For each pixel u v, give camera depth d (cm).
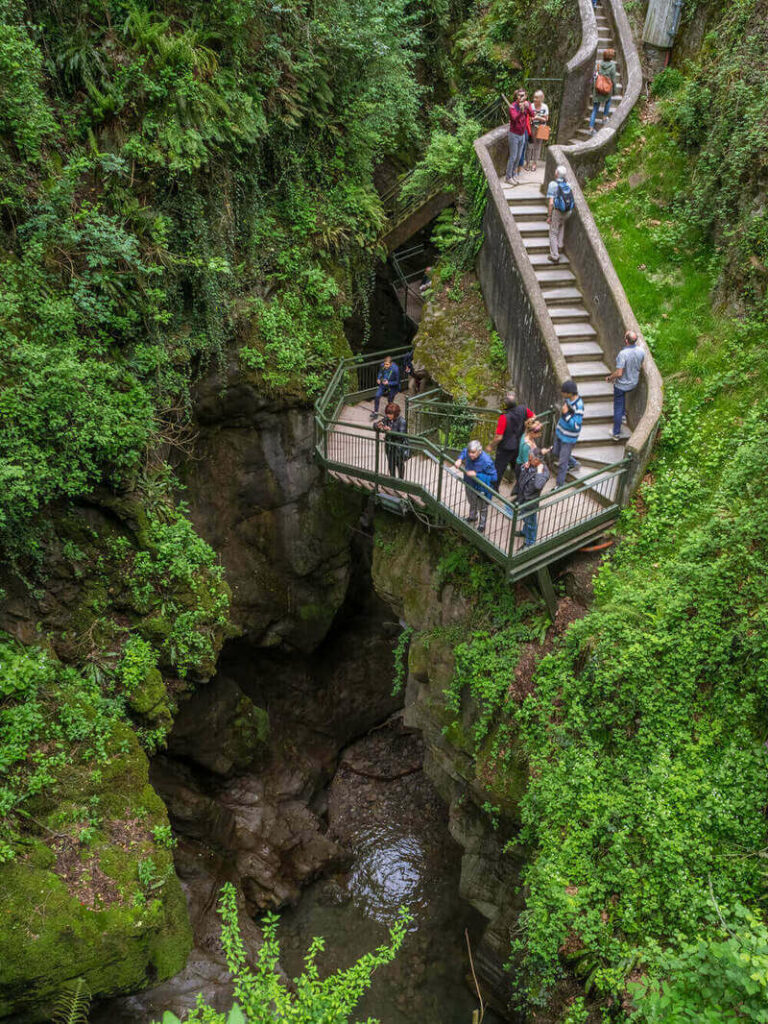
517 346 1275
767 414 1034
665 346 1203
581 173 1419
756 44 1239
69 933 820
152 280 1149
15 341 909
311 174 1433
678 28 1458
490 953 1246
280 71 1281
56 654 1029
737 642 877
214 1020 600
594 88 1472
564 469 1083
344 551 1634
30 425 907
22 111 945
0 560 955
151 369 1156
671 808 827
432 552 1312
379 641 1902
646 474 1103
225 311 1292
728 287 1184
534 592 1117
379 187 1806
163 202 1150
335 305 1502
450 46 1875
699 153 1342
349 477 1332
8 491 866
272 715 1752
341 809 1761
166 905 947
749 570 903
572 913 821
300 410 1446
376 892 1570
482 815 1227
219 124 1161
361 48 1361
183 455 1355
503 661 1078
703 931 756
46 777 887
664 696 898
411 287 1848
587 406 1191
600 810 873
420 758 1850
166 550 1143
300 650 1719
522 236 1360
